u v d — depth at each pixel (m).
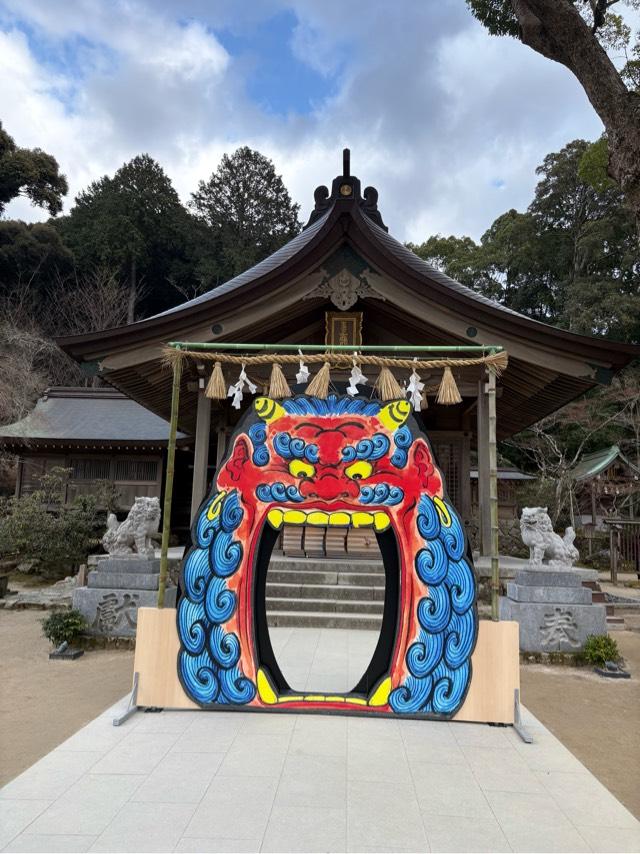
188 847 2.48
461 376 9.15
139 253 31.84
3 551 12.05
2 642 6.78
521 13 7.55
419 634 4.18
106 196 33.09
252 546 4.35
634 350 8.03
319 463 4.41
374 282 8.51
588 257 29.34
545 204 32.03
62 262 30.50
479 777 3.25
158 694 4.23
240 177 37.00
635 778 3.48
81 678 5.31
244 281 9.50
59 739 3.87
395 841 2.56
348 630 6.81
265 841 2.54
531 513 6.75
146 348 8.61
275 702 4.17
